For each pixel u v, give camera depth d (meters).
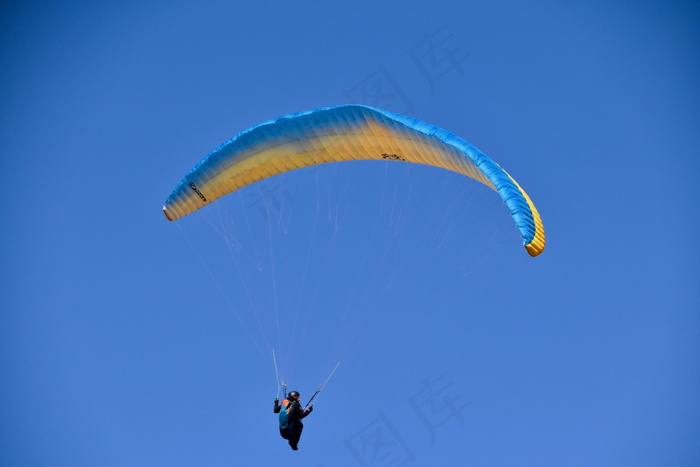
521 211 35.69
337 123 41.44
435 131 39.00
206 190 44.94
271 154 43.44
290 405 40.81
